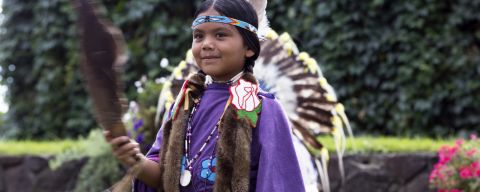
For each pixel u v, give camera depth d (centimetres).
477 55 618
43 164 557
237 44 226
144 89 512
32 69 786
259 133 221
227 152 216
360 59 645
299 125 341
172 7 723
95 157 484
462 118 627
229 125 219
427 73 620
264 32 300
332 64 652
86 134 764
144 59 723
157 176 231
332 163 471
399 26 625
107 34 204
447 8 625
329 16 647
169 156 227
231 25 225
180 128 230
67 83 755
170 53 721
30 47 777
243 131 218
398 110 638
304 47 661
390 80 641
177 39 718
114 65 205
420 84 625
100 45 204
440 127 629
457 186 397
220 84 233
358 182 466
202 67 228
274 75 338
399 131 638
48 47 752
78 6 203
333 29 647
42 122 782
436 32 624
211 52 224
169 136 235
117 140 209
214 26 224
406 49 625
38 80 786
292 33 665
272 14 673
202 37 228
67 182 541
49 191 550
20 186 566
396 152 471
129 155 212
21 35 775
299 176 221
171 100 331
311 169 285
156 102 488
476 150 401
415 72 628
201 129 229
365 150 478
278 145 220
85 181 485
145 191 237
